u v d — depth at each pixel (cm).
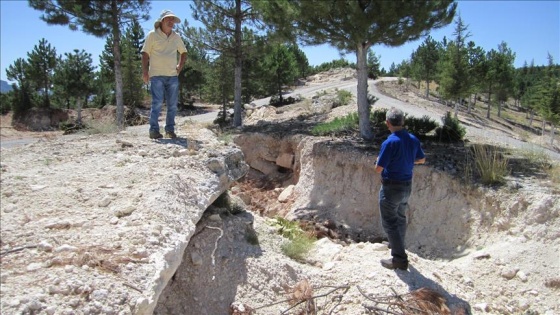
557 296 511
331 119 1692
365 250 570
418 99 3125
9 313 243
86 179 474
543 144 1266
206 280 414
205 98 2667
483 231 696
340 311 415
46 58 3659
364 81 1215
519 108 4941
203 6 1783
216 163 566
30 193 421
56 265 300
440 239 757
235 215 574
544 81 2275
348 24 1064
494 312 481
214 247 452
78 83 3247
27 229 345
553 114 1888
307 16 1103
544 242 592
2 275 278
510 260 580
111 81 3834
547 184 717
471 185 759
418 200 845
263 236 556
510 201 680
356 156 1036
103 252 323
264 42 1825
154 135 696
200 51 1952
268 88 3053
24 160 549
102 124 848
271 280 447
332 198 1041
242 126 1791
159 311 361
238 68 1869
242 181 1421
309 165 1192
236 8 1805
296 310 412
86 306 267
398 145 464
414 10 1034
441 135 1131
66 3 1980
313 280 466
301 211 1041
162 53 668
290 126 1647
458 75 2198
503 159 823
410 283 466
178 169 527
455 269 580
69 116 3447
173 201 430
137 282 300
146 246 342
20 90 3619
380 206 487
